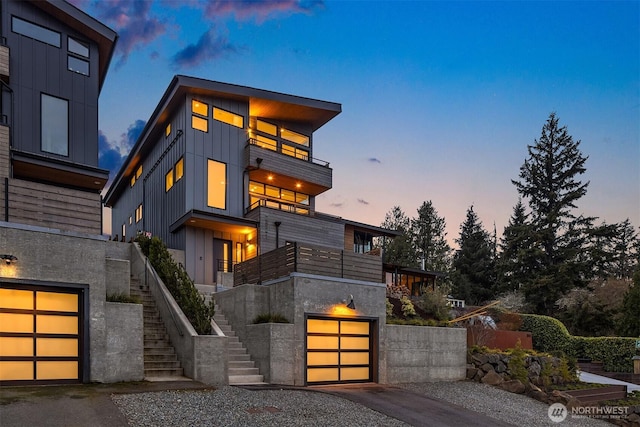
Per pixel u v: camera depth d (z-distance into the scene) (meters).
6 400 8.20
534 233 39.84
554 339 23.34
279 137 26.95
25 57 16.25
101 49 18.61
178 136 23.53
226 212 23.52
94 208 11.25
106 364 10.70
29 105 16.06
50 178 16.73
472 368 16.61
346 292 14.48
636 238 45.03
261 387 11.75
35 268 10.09
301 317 13.36
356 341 14.78
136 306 11.33
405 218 57.75
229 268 23.53
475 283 49.34
